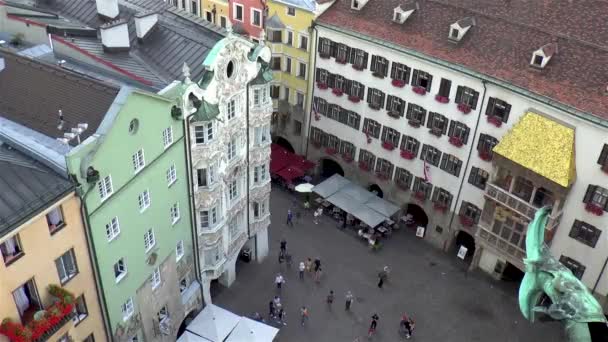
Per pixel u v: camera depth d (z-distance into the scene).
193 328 48.38
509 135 51.81
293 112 74.88
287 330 54.16
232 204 52.38
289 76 72.56
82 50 45.78
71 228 33.44
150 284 44.03
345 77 66.25
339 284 59.94
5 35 48.94
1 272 29.38
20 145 33.88
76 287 35.19
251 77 48.25
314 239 66.06
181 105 41.16
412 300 58.56
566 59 50.25
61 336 33.03
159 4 57.22
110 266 38.06
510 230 55.69
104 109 36.44
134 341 43.78
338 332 54.44
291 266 61.62
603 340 12.93
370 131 66.62
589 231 50.59
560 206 50.41
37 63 40.34
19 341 30.03
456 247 65.44
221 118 45.59
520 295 13.81
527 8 54.88
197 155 44.81
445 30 57.62
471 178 58.53
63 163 32.91
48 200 30.89
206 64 42.19
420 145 62.09
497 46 54.06
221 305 56.06
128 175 37.38
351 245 65.56
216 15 78.75
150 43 48.88
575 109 47.53
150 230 42.19
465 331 55.41
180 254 48.03
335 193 68.25
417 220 69.75
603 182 47.91
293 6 67.00
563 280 13.18
